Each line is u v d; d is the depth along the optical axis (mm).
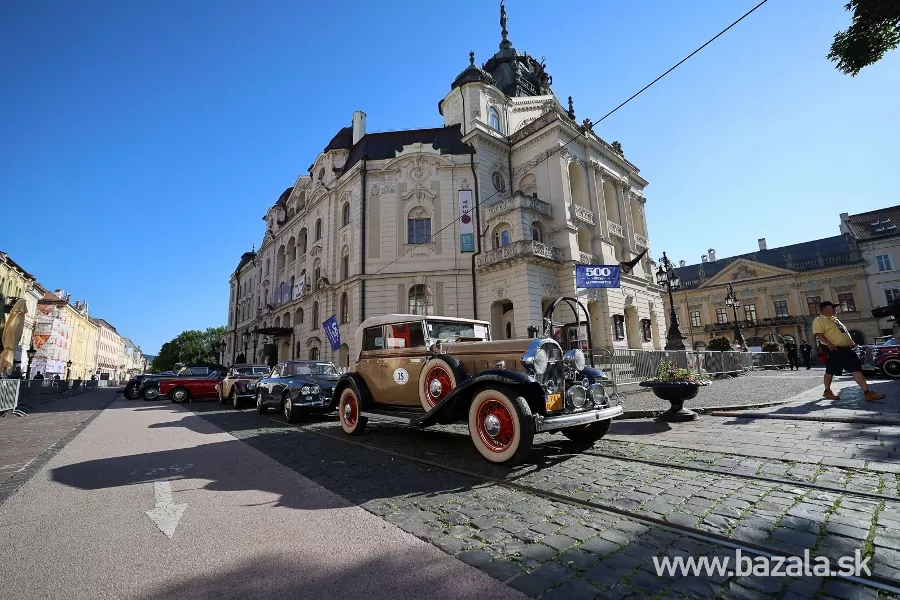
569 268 22703
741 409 7938
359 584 2363
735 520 3094
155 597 2258
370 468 5078
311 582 2393
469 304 23516
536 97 31047
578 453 5473
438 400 6000
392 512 3512
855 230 44562
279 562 2645
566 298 5996
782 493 3615
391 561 2631
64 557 2756
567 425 4934
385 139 27672
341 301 26438
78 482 4641
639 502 3549
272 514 3529
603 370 10609
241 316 49031
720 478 4113
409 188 25359
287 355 33062
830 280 44281
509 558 2625
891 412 6602
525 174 25953
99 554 2797
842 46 8711
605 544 2785
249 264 47312
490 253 23031
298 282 32188
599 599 2139
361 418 7395
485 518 3324
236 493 4148
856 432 5602
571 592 2209
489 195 25266
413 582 2369
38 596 2268
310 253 31547
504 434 4949
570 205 24078
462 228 24281
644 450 5434
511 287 22156
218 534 3111
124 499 3994
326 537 3027
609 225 27266
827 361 8383
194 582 2412
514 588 2271
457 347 6227
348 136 31141
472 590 2268
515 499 3783
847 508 3221
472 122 25938
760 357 25141
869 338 41438
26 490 4344
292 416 9695
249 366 15797
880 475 3930
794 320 45406
